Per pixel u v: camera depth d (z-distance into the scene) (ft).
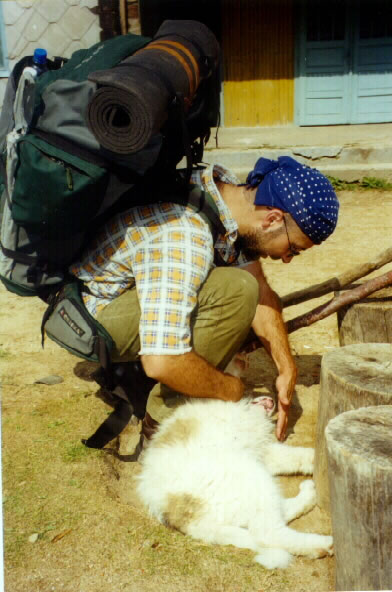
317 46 34.58
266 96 35.42
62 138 7.62
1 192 8.67
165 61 7.52
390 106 35.35
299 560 7.75
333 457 6.64
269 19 34.14
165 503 8.34
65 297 9.11
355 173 27.63
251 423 9.48
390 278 10.71
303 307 15.34
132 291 9.10
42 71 8.68
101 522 8.33
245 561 7.68
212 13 34.06
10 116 8.73
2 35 27.61
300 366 12.64
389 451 6.44
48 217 7.87
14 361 12.80
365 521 6.46
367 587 6.66
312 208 8.69
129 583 7.37
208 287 9.07
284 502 8.67
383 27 34.19
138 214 8.55
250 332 10.43
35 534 8.09
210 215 8.61
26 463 9.45
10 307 15.75
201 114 8.55
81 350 9.02
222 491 8.28
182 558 7.72
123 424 9.71
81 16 27.45
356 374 8.21
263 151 28.48
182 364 8.33
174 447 8.82
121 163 7.50
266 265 18.78
